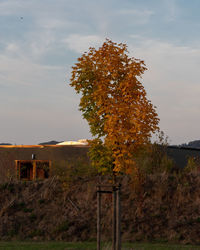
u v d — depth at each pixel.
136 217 19.66
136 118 10.08
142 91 10.48
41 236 18.78
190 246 16.09
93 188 22.03
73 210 20.62
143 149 10.76
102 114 10.73
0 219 20.12
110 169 10.97
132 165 10.66
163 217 19.59
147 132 10.27
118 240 10.07
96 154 11.06
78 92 10.98
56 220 19.94
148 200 20.84
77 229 19.06
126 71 10.80
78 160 24.73
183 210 19.98
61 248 15.05
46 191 22.17
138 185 21.22
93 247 15.40
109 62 10.71
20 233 19.06
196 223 18.91
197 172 23.84
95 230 18.84
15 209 21.06
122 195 21.31
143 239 17.94
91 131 10.88
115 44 10.98
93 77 10.86
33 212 20.78
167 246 15.90
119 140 10.10
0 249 14.80
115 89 10.70
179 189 21.41
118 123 10.20
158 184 21.89
